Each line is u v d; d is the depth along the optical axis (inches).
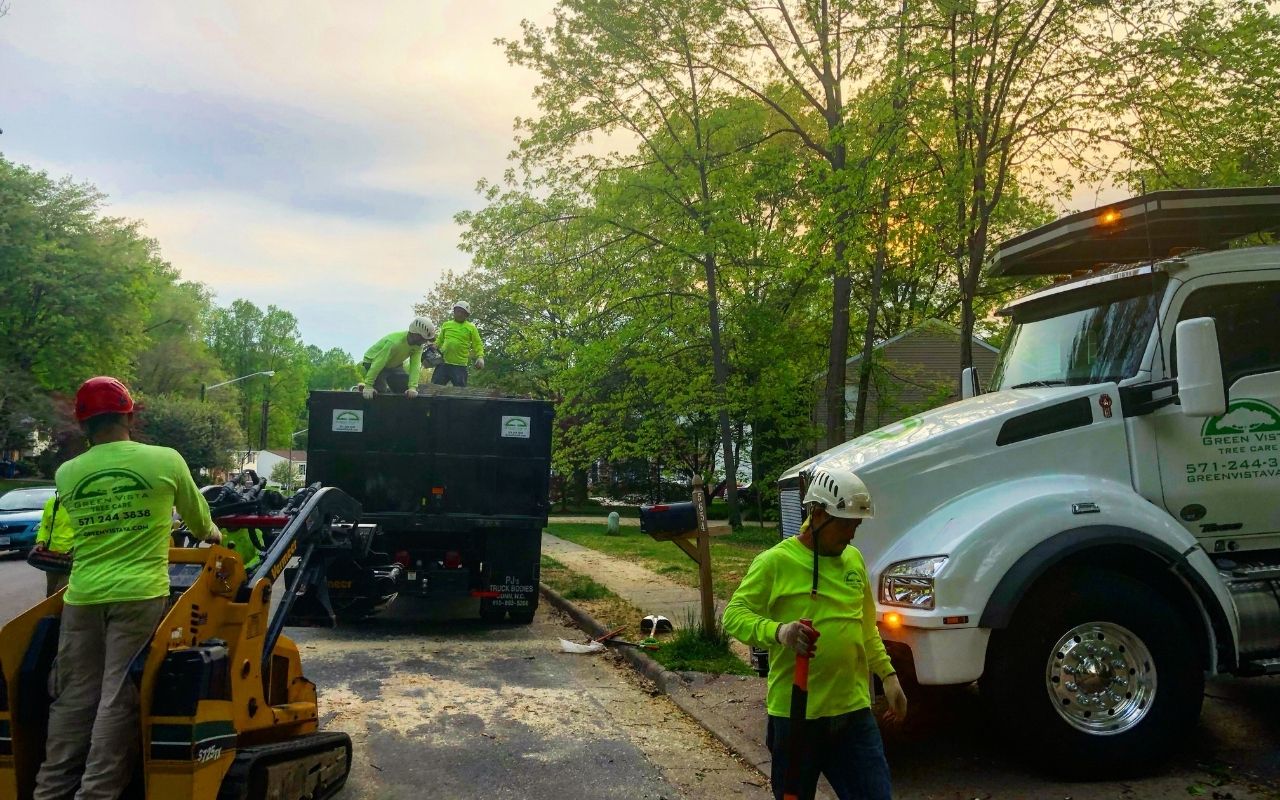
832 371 757.9
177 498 149.3
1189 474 211.6
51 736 140.4
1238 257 221.5
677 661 304.8
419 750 224.5
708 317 927.7
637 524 1171.9
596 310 880.9
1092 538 191.0
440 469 398.0
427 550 409.1
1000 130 507.8
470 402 400.2
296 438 4534.9
